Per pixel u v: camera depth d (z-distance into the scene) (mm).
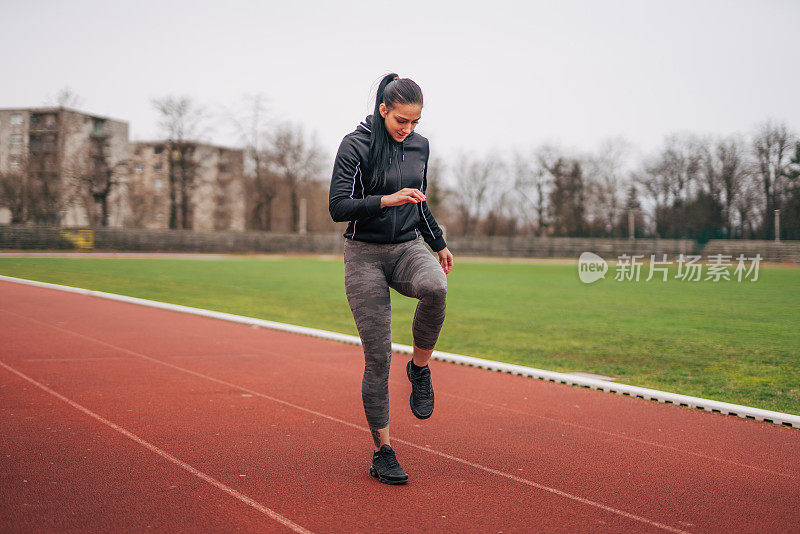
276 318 11953
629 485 3498
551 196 66438
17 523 2781
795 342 9625
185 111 54219
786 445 4375
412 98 3086
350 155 3178
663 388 6410
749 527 2928
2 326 9602
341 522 2881
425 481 3482
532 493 3332
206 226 76000
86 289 16672
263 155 60469
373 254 3328
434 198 69062
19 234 41938
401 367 7203
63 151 52344
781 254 46969
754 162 55000
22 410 4820
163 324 10312
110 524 2801
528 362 7828
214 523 2842
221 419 4730
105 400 5227
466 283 23891
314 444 4137
